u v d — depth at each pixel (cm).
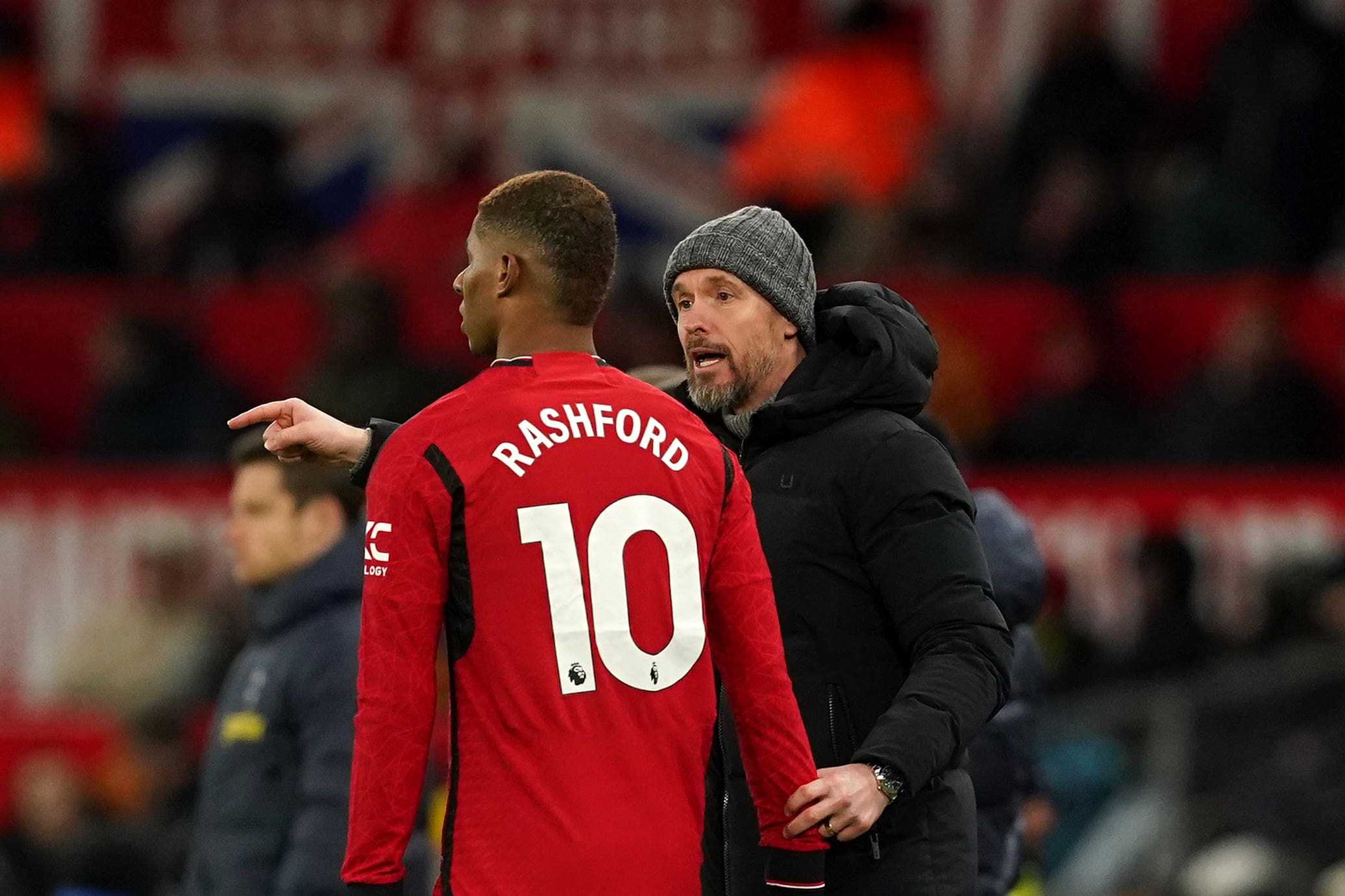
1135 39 4356
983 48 4328
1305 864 2578
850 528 1282
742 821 1292
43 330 3962
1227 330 3556
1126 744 2800
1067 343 3541
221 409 3797
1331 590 2844
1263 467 3378
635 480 1143
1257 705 2764
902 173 4022
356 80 4531
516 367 1156
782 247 1330
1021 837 1666
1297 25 3972
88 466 3762
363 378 3519
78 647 3369
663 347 3547
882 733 1188
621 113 4447
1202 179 3834
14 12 4597
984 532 1530
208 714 3102
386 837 1084
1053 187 3869
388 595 1098
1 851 2798
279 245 4294
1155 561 2961
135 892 2733
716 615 1188
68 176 4362
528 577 1109
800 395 1300
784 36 4412
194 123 4588
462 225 3991
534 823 1088
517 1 4466
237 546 1692
